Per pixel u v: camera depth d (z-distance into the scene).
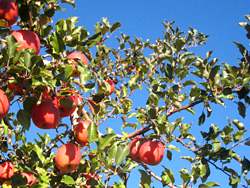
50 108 1.05
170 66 1.37
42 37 1.11
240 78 1.31
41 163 1.18
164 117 1.27
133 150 1.34
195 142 1.37
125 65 1.68
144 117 1.31
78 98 1.22
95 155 1.23
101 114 1.23
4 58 0.94
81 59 1.17
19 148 1.30
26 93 1.04
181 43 1.36
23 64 0.96
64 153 1.09
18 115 1.03
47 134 1.34
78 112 1.16
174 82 1.37
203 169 1.28
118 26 1.51
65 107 1.07
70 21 1.16
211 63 1.30
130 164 1.20
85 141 1.14
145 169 1.32
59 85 1.04
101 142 1.15
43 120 1.04
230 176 1.34
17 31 1.03
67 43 1.12
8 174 1.19
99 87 1.18
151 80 1.41
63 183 1.20
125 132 1.37
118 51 1.66
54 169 1.21
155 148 1.27
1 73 0.94
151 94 1.30
